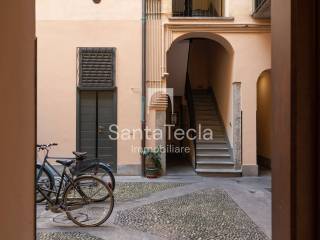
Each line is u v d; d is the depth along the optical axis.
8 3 1.54
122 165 8.92
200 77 12.78
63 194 4.67
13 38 1.61
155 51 9.01
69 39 8.90
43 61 8.88
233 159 9.09
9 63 1.55
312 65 1.34
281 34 1.46
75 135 8.89
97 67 8.94
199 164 9.12
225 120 10.02
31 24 1.94
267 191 7.10
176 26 8.96
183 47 10.25
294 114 1.34
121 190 7.06
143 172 8.82
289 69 1.36
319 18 1.31
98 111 8.98
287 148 1.38
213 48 11.69
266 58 8.99
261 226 4.73
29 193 1.92
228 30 8.97
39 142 8.84
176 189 7.23
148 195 6.63
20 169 1.73
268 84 10.28
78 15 8.91
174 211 5.49
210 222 4.91
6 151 1.51
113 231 4.45
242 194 6.81
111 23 8.95
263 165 10.73
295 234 1.33
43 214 5.18
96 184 4.81
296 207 1.33
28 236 1.91
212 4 10.90
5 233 1.51
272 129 1.59
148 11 8.99
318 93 1.32
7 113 1.52
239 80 9.02
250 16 8.94
